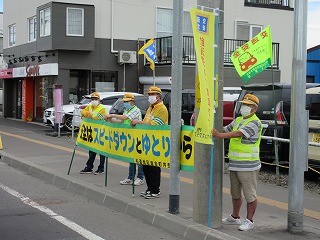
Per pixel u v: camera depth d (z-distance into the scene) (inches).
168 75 848.9
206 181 239.6
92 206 307.4
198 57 218.8
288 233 233.5
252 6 997.8
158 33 933.2
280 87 392.8
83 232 247.4
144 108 570.6
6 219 270.2
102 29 884.6
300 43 227.3
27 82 1029.8
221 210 241.9
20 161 467.5
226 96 553.9
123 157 322.3
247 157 234.5
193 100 585.6
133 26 909.2
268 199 310.7
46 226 257.4
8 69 1091.9
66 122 761.6
